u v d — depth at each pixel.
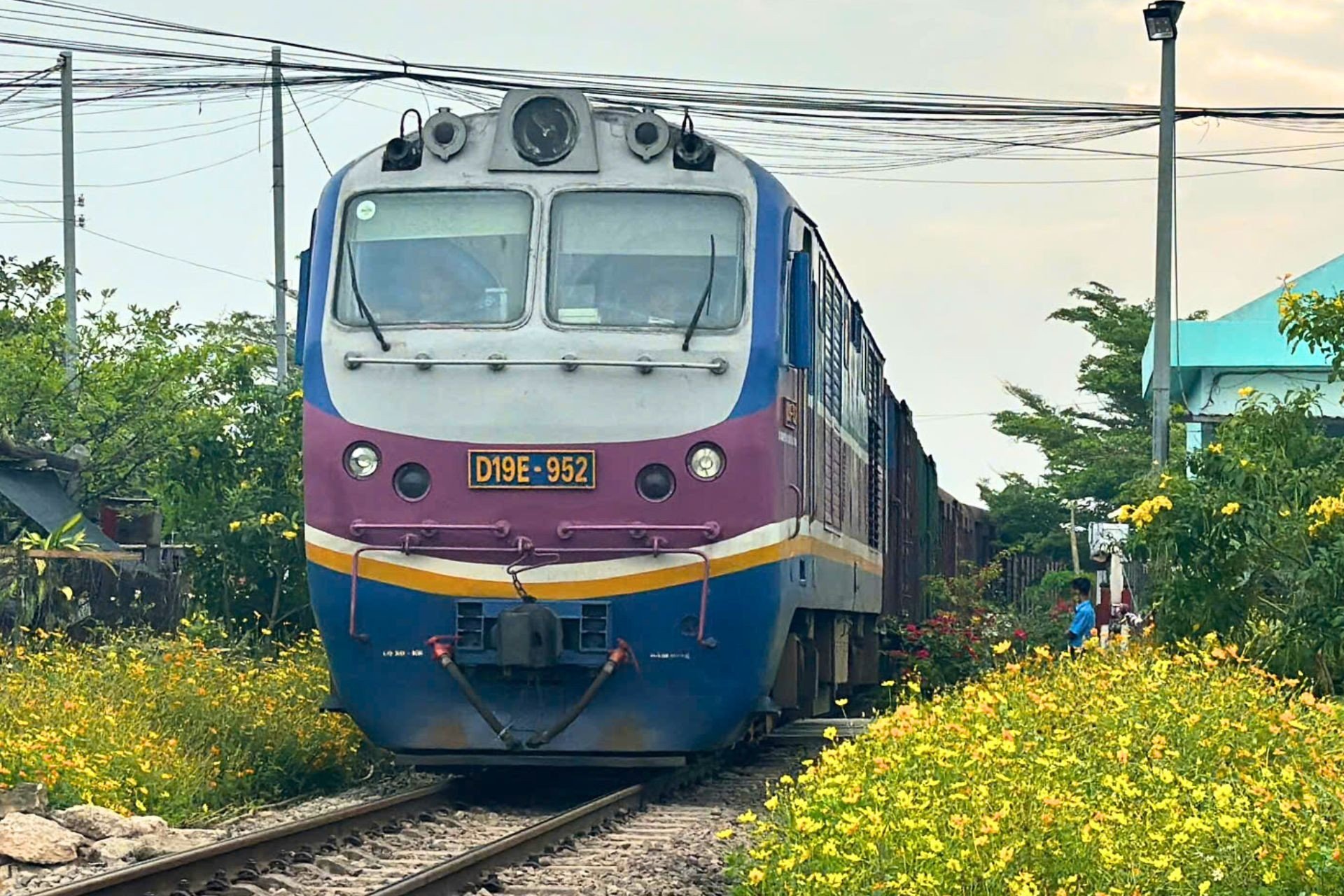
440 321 14.66
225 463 24.31
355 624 14.41
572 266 14.73
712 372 14.38
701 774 17.23
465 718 14.61
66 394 32.28
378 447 14.38
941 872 8.67
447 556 14.25
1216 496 18.17
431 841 13.02
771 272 14.73
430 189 15.04
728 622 14.25
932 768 10.79
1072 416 63.00
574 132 15.00
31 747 13.57
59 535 23.00
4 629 22.23
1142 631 21.00
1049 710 11.94
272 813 14.49
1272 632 17.91
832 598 18.64
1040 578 58.56
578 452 14.24
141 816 12.90
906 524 30.23
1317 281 32.25
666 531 14.19
